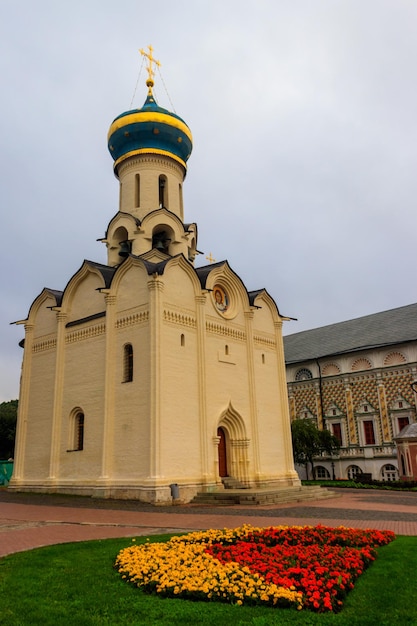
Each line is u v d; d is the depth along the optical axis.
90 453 28.00
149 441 24.86
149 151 35.09
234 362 31.30
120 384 27.33
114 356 28.11
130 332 27.61
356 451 49.03
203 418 27.47
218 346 30.41
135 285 28.02
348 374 51.22
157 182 35.19
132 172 35.50
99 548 12.05
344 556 10.27
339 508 21.30
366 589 8.62
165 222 33.75
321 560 10.02
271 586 8.30
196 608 7.71
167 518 18.23
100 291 28.83
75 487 28.11
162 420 25.23
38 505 23.56
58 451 30.17
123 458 26.12
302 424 46.81
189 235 35.84
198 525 16.22
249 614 7.45
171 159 35.72
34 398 33.09
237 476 29.97
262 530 13.38
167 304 27.33
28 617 7.31
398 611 7.45
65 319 32.25
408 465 40.28
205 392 27.95
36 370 33.69
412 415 45.97
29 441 32.38
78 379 30.14
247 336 32.84
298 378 55.56
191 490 25.69
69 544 12.63
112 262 34.25
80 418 30.03
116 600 8.12
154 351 25.83
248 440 30.66
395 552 11.20
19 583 9.06
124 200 35.44
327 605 7.60
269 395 33.72
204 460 26.92
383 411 47.88
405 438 40.72
